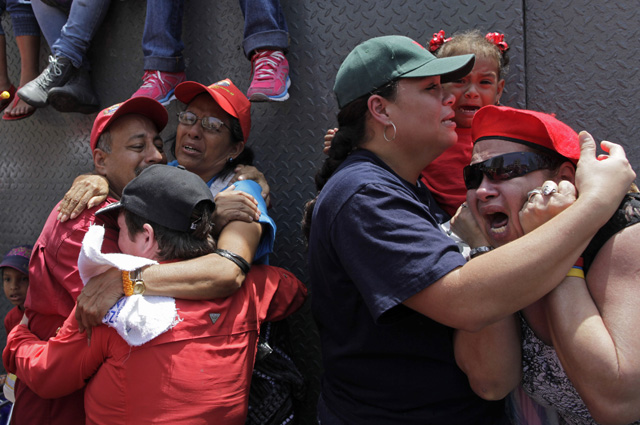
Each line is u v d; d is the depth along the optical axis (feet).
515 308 3.73
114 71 9.16
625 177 3.88
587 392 3.77
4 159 10.11
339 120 5.10
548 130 4.17
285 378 6.43
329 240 4.46
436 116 4.75
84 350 5.07
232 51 8.38
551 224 3.72
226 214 5.91
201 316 5.11
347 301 4.53
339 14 7.74
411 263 3.87
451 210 6.16
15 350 5.96
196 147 7.29
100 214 5.55
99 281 4.98
